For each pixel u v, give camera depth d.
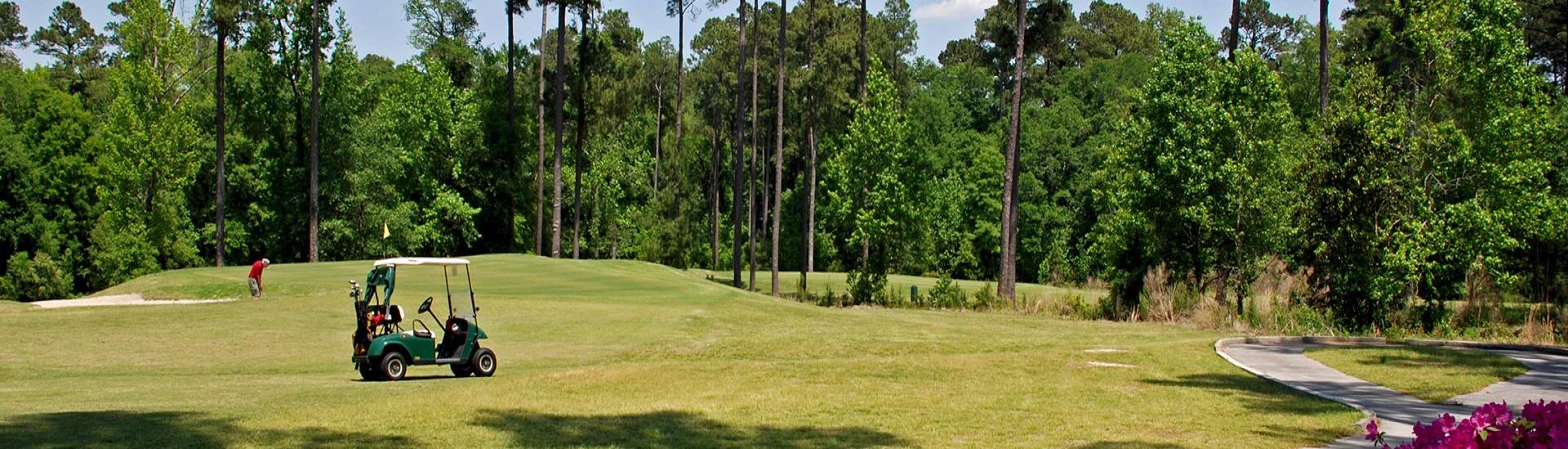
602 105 56.94
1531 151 28.83
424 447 9.23
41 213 51.91
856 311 32.56
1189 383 14.74
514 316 26.27
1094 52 80.62
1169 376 15.62
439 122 60.59
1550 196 31.22
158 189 52.38
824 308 31.84
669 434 10.23
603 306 28.53
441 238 60.12
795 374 15.51
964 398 13.07
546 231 66.06
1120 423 11.08
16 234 51.09
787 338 23.31
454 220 60.84
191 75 61.09
